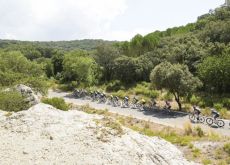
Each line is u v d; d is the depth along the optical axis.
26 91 27.72
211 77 40.44
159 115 30.72
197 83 32.75
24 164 11.10
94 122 14.78
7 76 36.44
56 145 12.55
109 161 11.61
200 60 48.75
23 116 15.31
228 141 19.34
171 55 53.47
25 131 13.94
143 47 70.38
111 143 12.90
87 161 11.40
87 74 54.66
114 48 62.28
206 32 63.09
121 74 54.44
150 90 43.69
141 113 32.09
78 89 48.41
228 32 59.47
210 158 17.27
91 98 43.59
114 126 14.55
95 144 12.63
